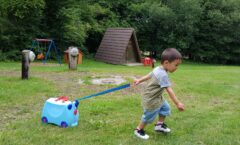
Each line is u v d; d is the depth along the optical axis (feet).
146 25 85.81
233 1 86.89
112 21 81.82
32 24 64.59
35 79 32.01
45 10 66.03
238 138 16.67
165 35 84.79
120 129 17.29
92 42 82.58
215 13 84.69
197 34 87.51
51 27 67.92
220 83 35.27
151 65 67.77
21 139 15.48
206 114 21.26
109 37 72.90
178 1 82.07
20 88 26.91
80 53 63.26
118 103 23.12
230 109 23.27
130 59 70.33
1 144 14.83
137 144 15.30
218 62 92.07
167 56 15.29
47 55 61.57
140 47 88.17
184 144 15.52
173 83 33.35
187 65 75.97
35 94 25.58
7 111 20.66
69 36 66.90
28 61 31.65
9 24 61.31
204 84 33.50
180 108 15.21
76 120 17.90
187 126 18.34
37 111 20.88
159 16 82.38
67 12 65.31
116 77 36.14
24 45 63.21
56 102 17.76
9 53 60.54
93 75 37.29
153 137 16.33
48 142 15.24
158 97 15.62
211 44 89.51
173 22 83.25
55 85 29.89
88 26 71.97
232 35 88.48
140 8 84.17
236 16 84.94
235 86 33.83
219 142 15.98
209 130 17.76
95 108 21.35
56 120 17.57
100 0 81.76
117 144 15.24
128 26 83.97
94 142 15.42
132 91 28.27
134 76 37.55
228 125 18.79
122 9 86.69
